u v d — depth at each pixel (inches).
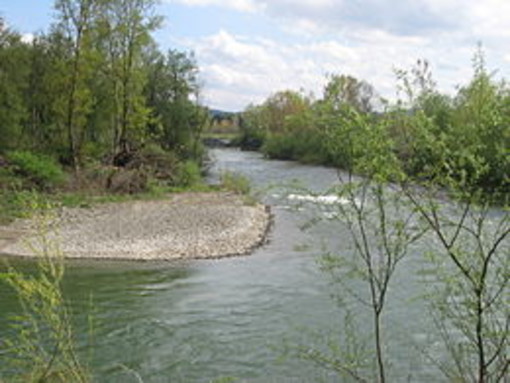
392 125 163.8
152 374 309.1
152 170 1291.8
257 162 2244.1
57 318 183.9
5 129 1195.9
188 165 1434.5
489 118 156.0
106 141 1549.0
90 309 431.5
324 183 1149.1
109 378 302.5
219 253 656.4
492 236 160.9
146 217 883.4
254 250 668.7
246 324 394.9
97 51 1243.8
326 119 171.0
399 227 166.2
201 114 1851.6
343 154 170.2
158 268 584.7
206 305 446.3
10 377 238.1
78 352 339.0
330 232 711.1
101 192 1124.5
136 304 448.5
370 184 165.6
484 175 161.5
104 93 1425.9
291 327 382.9
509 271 156.3
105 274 554.9
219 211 952.3
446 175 160.7
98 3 1175.6
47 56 1376.7
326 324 383.6
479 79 165.3
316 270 551.5
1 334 343.6
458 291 176.7
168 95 1814.7
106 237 733.3
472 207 160.7
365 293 447.8
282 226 826.2
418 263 506.3
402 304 406.9
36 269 553.0
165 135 1756.9
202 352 342.3
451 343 247.1
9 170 1018.1
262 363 320.5
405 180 163.3
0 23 1246.9
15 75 1233.4
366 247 173.0
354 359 247.8
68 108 1237.1
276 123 2753.4
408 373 284.5
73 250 659.4
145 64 1752.0
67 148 1374.3
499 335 159.2
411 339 336.2
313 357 268.2
